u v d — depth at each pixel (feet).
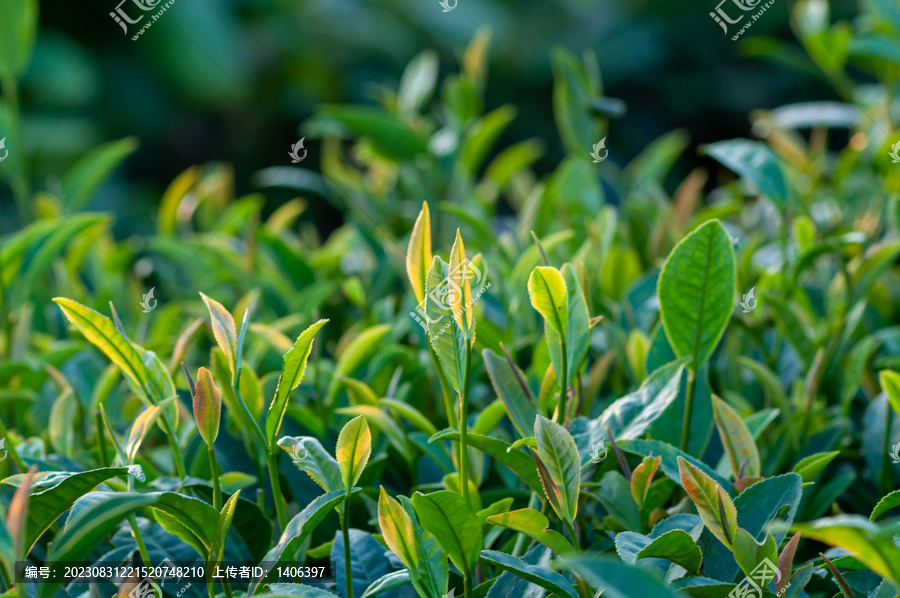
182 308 3.68
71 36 14.14
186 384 3.31
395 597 3.00
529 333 3.57
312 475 2.94
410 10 15.44
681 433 3.17
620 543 2.87
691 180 4.56
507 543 3.08
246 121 14.93
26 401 3.53
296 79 15.06
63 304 2.92
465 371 2.92
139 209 12.81
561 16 16.37
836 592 3.03
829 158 5.57
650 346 3.23
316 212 12.96
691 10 16.55
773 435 3.31
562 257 4.01
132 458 2.96
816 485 3.25
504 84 15.29
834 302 3.60
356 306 4.04
